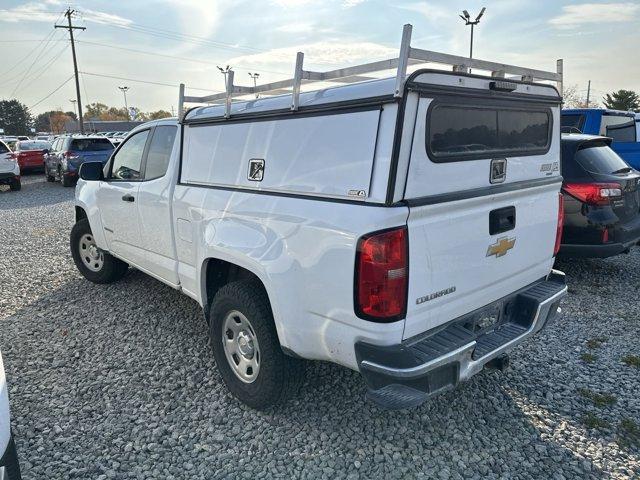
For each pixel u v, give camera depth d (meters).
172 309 4.98
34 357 4.09
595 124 8.55
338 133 2.59
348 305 2.53
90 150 17.53
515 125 3.07
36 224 10.26
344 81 2.86
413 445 2.95
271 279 2.89
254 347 3.19
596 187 5.24
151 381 3.69
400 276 2.41
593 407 3.32
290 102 2.82
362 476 2.71
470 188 2.77
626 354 4.04
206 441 3.02
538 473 2.73
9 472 1.98
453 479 2.68
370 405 3.33
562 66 3.37
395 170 2.37
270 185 2.99
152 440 3.03
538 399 3.41
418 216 2.45
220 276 3.67
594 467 2.77
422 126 2.45
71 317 4.86
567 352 4.08
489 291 3.00
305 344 2.83
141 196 4.34
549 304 3.24
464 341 2.63
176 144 3.94
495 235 2.93
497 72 2.88
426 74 2.42
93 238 5.46
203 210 3.50
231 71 3.29
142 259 4.59
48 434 3.09
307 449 2.93
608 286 5.66
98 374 3.80
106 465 2.83
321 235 2.61
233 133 3.31
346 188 2.55
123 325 4.64
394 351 2.45
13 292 5.65
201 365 3.90
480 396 3.44
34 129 117.19
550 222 3.46
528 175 3.23
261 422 3.18
